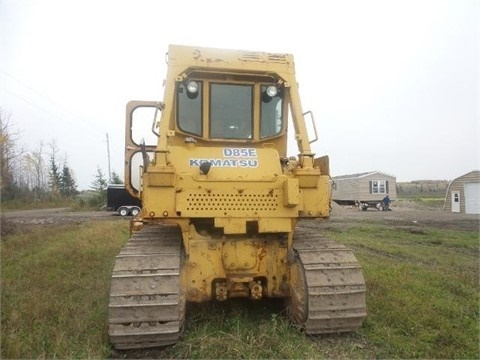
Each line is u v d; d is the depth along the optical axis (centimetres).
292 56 556
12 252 1066
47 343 428
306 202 461
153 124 502
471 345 440
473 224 2183
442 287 688
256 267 474
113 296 391
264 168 485
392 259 993
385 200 3969
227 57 530
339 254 460
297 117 530
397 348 428
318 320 421
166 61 532
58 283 688
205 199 439
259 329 448
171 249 455
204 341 416
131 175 556
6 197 5253
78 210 4328
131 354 407
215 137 550
